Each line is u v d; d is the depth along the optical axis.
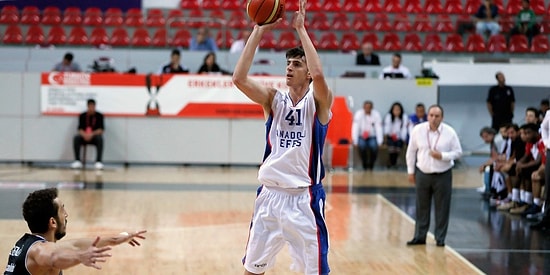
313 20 25.30
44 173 19.20
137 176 18.95
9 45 24.44
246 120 21.22
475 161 22.92
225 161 21.25
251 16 6.38
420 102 21.58
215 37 24.53
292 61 6.55
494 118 22.03
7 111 20.92
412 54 23.77
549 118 12.64
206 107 21.11
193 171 20.23
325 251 6.54
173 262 9.93
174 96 21.05
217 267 9.69
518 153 14.80
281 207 6.49
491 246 11.34
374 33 25.16
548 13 25.97
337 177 19.64
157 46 24.39
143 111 21.03
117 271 9.36
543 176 13.89
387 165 21.59
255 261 6.61
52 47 23.95
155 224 12.64
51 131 20.98
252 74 21.06
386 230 12.53
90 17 25.22
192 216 13.47
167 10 26.80
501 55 24.34
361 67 22.66
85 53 23.03
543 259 10.43
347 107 21.09
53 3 26.75
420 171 11.35
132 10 25.89
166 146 21.14
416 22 25.34
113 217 13.16
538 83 22.70
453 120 23.11
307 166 6.52
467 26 24.73
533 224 13.06
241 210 14.18
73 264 5.14
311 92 6.60
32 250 5.27
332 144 20.86
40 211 5.42
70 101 20.94
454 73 23.02
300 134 6.49
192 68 22.58
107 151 21.03
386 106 21.58
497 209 15.05
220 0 26.61
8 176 18.44
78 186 16.92
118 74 20.95
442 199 11.30
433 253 10.77
